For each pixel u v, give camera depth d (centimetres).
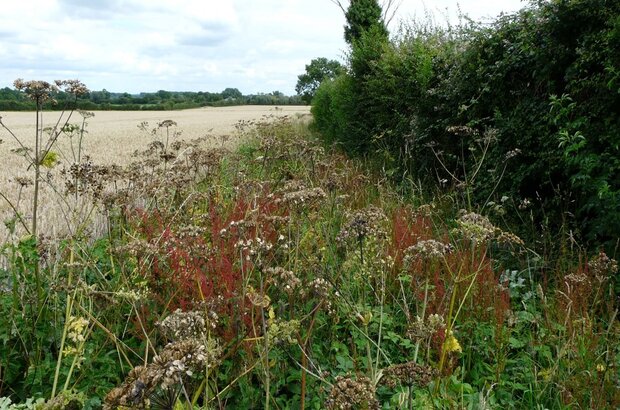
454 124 912
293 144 834
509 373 395
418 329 318
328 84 2122
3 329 367
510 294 483
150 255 404
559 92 685
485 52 827
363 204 736
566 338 391
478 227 380
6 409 236
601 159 567
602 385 332
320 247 495
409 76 1120
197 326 256
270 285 406
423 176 993
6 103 5681
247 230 411
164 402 186
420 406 305
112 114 6275
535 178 699
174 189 621
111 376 337
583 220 599
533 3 726
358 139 1408
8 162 1524
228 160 937
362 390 229
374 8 2283
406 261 368
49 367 346
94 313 409
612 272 436
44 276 428
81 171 472
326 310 401
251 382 352
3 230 659
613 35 560
